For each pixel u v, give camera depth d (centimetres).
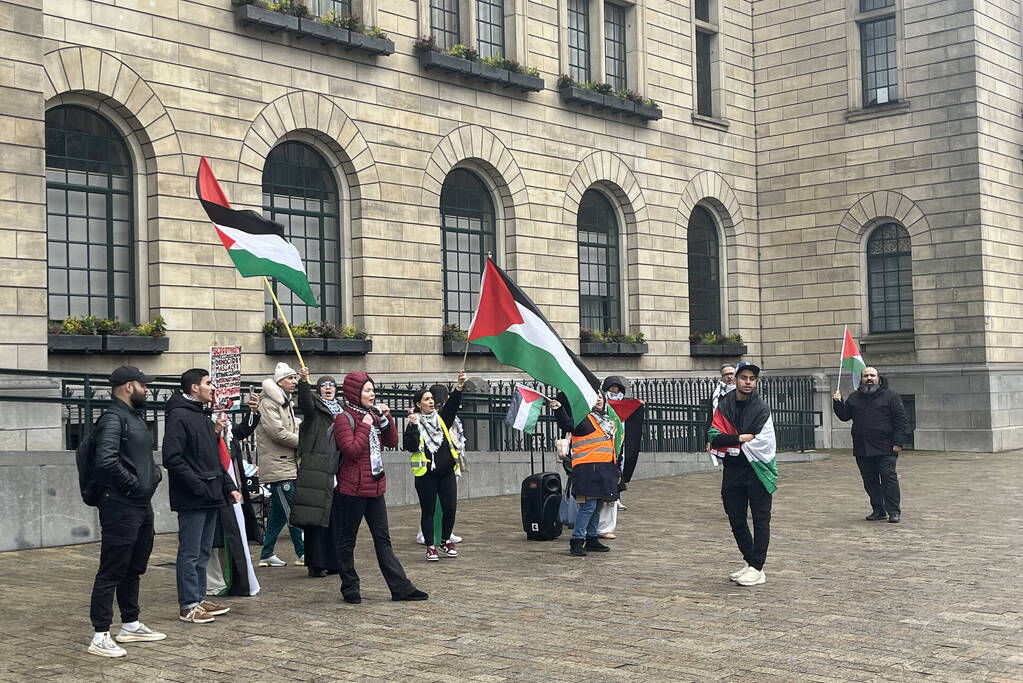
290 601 996
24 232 1472
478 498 1862
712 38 3042
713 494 1855
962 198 2745
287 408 1242
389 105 2152
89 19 1689
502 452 1922
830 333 2973
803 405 2808
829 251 2977
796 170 3045
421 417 1211
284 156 2023
